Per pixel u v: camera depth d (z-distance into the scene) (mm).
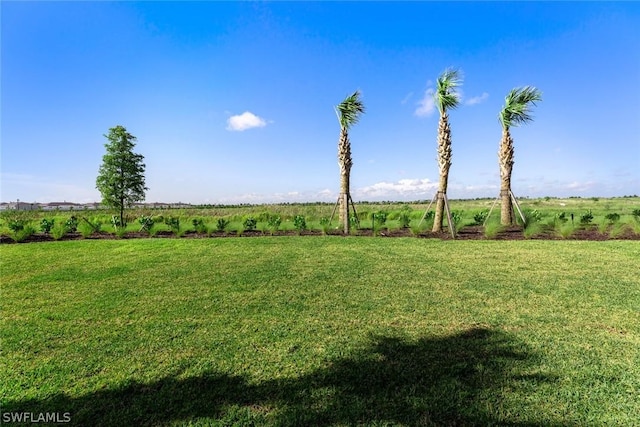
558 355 3604
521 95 14273
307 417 2725
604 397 2910
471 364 3449
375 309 5027
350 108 14742
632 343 3863
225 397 3016
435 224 13805
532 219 14109
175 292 5996
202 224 15281
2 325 4641
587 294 5547
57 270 7766
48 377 3383
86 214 27172
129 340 4148
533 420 2652
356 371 3365
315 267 7660
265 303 5355
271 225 14812
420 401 2885
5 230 14562
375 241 11328
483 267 7465
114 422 2734
